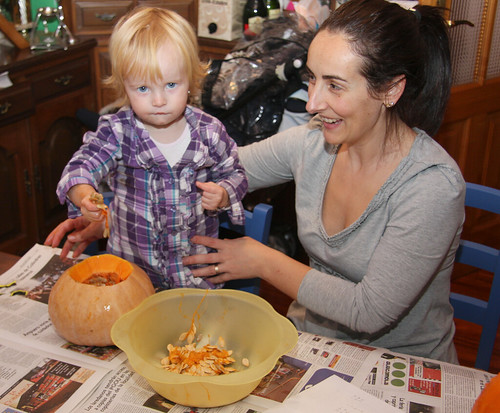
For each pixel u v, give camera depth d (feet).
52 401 2.78
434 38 3.78
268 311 3.17
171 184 3.75
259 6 8.63
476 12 7.52
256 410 2.79
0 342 3.18
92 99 9.77
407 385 2.94
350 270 3.92
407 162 3.62
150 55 3.16
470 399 2.85
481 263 4.35
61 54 8.70
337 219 4.01
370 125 3.48
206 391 2.69
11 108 7.97
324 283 3.69
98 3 9.41
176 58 3.25
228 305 3.33
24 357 3.08
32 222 8.89
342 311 3.61
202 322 3.38
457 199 3.51
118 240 4.01
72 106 9.30
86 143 3.63
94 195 3.22
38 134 8.66
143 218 3.82
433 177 3.52
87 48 9.29
